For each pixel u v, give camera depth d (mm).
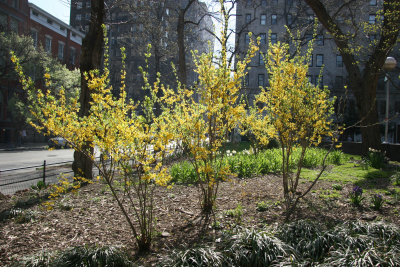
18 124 30766
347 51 12820
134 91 40125
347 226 3699
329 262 2965
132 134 3443
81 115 8055
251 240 3277
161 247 3846
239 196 6281
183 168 8109
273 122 5574
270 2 41375
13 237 4254
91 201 6102
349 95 37969
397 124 39656
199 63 4668
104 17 9023
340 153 13148
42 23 37688
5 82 31031
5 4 31469
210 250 3121
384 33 11836
